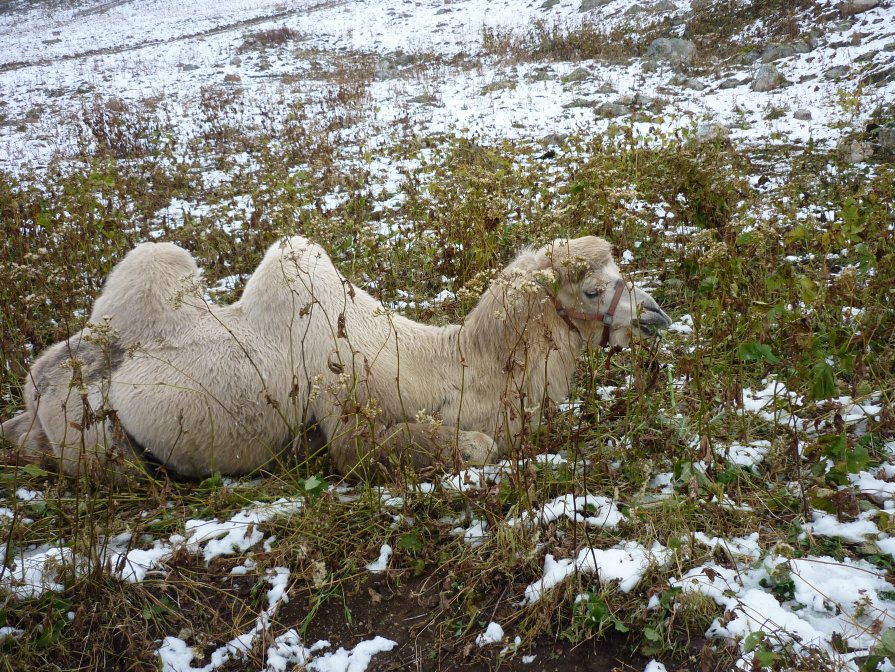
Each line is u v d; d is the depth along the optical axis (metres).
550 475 3.44
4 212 6.58
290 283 3.56
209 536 3.24
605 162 6.28
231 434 3.56
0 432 3.93
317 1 32.84
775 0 16.67
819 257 5.16
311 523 3.24
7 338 4.85
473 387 3.62
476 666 2.63
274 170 10.12
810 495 3.16
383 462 3.52
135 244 6.79
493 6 25.44
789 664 2.44
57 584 2.98
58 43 30.00
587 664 2.61
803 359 3.57
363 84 17.00
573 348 3.68
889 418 3.48
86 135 14.06
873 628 2.48
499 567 2.95
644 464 3.42
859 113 9.88
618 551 2.94
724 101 12.23
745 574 2.85
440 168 8.06
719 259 4.09
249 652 2.72
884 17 13.98
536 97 14.05
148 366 3.54
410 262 5.96
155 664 2.69
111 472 3.48
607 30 18.75
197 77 20.39
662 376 4.16
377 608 2.91
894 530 2.95
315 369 3.57
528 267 3.62
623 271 5.61
